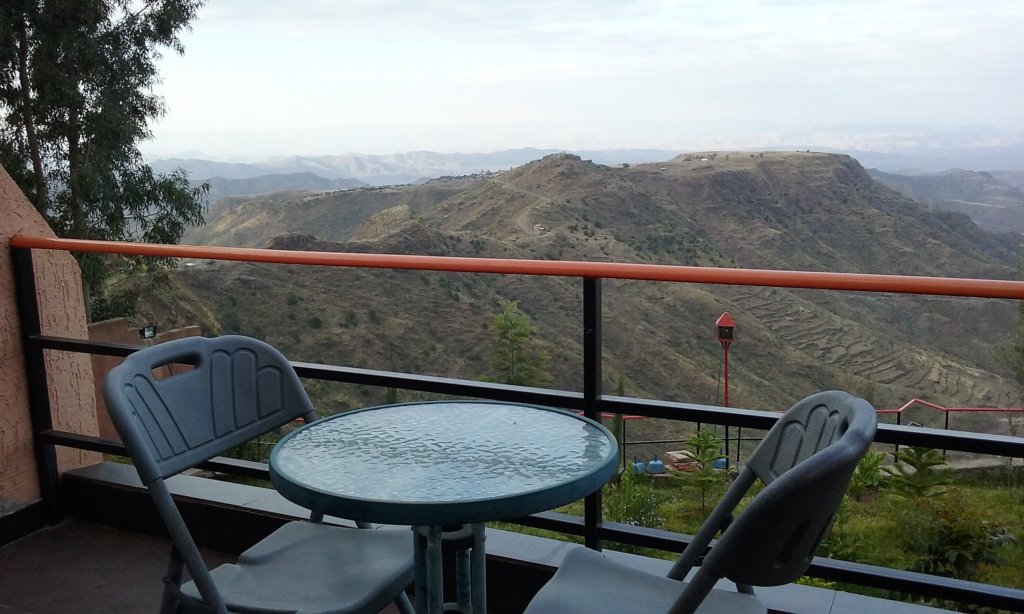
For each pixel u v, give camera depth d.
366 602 1.42
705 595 1.05
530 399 2.00
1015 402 21.47
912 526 5.84
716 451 8.16
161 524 2.75
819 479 0.96
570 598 1.42
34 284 2.80
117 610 2.32
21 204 2.81
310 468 1.31
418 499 1.15
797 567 1.05
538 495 1.17
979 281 1.51
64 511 2.91
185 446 1.54
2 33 15.30
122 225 17.08
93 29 16.69
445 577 2.07
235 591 1.47
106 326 14.62
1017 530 6.21
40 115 16.42
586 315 1.91
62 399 2.99
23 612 2.31
